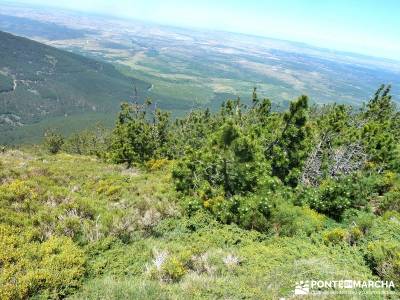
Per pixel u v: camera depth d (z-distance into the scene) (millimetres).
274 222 15859
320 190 21125
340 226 18250
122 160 32938
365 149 29500
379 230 16359
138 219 14344
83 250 11016
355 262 11891
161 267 10188
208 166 18750
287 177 22047
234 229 14953
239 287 8930
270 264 11227
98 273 10203
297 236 14930
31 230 11352
